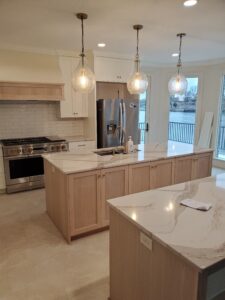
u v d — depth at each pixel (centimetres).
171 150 381
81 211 289
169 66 664
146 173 329
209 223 156
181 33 353
